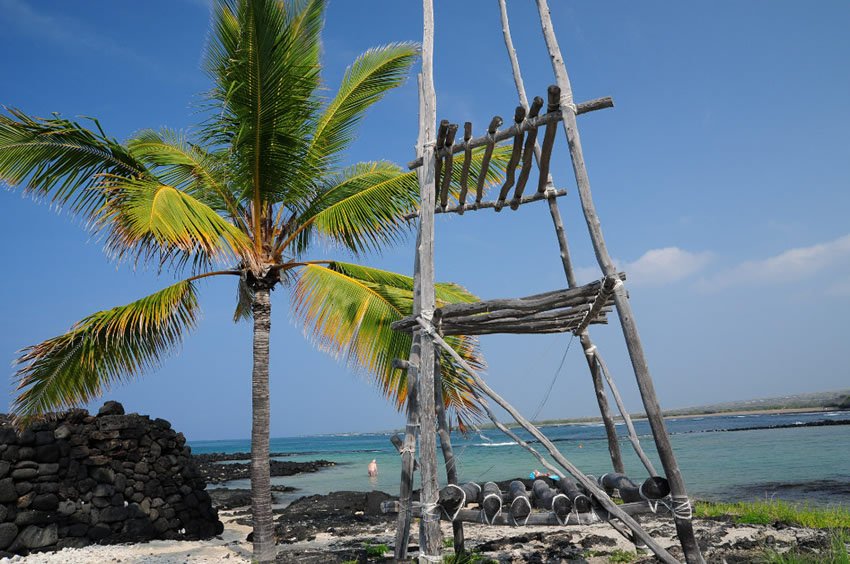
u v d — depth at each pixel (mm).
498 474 27938
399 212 10359
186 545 10758
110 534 10602
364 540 11086
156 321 8812
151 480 11547
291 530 12977
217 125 9375
